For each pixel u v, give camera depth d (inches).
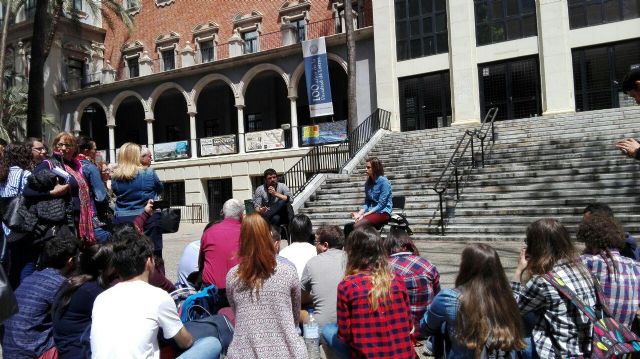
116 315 113.3
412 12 831.7
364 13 919.0
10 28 1156.5
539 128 610.9
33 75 675.4
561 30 708.0
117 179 223.1
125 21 1017.5
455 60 780.0
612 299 120.8
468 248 118.7
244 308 127.5
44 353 139.6
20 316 139.4
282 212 295.9
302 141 888.3
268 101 1089.4
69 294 135.0
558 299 115.9
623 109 609.6
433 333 127.4
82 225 198.7
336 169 677.9
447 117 803.4
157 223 211.3
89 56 1213.7
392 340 122.7
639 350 110.1
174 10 1160.2
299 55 911.0
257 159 917.2
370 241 130.0
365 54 873.5
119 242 123.0
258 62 948.6
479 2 779.4
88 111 1205.7
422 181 543.8
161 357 129.2
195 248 207.0
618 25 683.4
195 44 1119.0
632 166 446.0
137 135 1250.0
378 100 840.9
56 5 903.7
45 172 180.1
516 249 362.9
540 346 117.4
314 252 189.9
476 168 531.5
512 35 756.0
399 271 157.2
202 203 984.9
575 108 711.7
